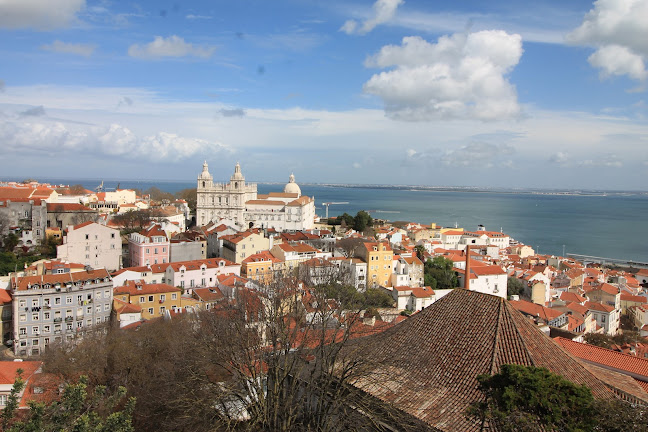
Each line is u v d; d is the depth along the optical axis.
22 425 34.88
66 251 143.62
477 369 39.00
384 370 43.59
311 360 56.91
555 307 127.25
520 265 196.88
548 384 31.83
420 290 139.12
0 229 149.50
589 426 29.89
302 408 47.03
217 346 55.06
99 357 75.19
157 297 114.88
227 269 144.25
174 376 62.47
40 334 101.56
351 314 63.44
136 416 66.06
